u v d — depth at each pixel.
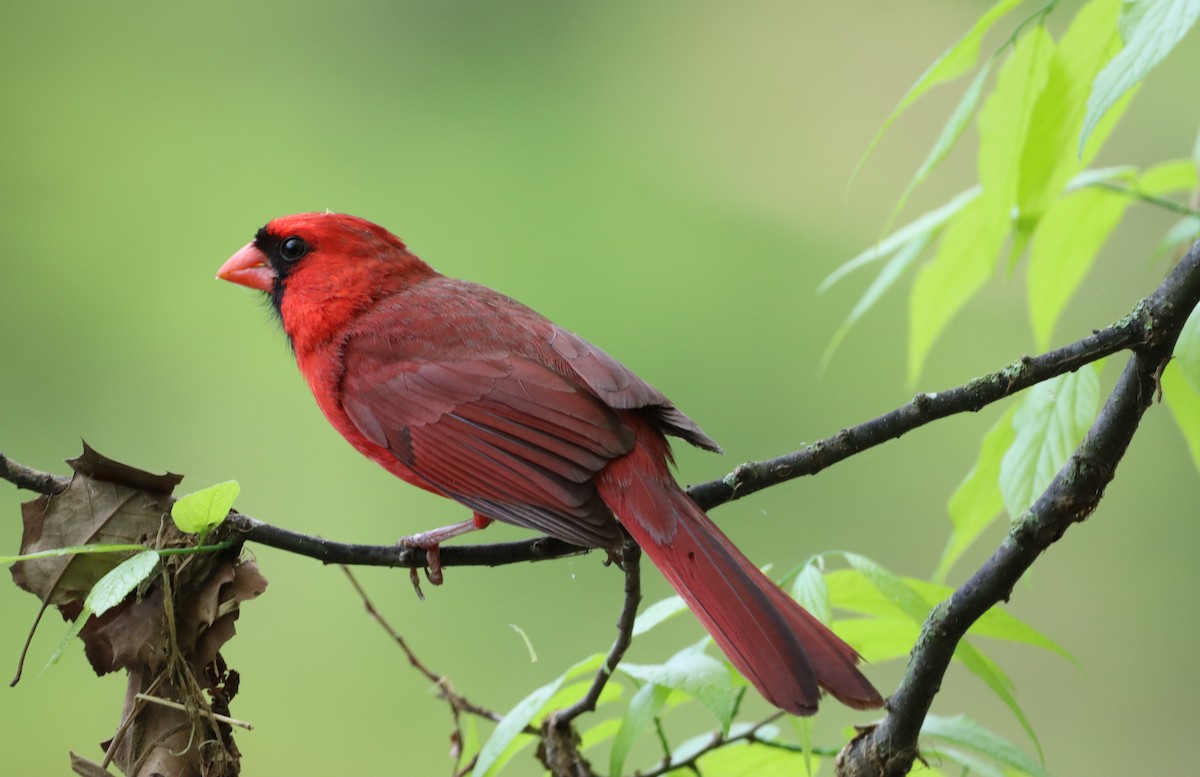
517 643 10.74
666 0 14.92
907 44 14.22
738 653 5.04
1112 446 4.97
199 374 12.43
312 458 11.89
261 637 10.88
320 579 11.11
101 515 5.29
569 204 13.53
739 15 14.59
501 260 13.17
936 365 12.07
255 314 12.73
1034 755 10.27
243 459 11.87
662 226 13.40
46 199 13.50
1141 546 11.16
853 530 11.27
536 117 14.23
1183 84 12.09
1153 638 10.72
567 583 10.95
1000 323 12.09
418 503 11.55
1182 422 5.96
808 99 14.19
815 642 4.94
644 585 10.89
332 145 13.99
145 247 13.19
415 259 7.40
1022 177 5.84
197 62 14.55
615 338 12.68
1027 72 5.57
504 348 6.53
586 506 5.63
